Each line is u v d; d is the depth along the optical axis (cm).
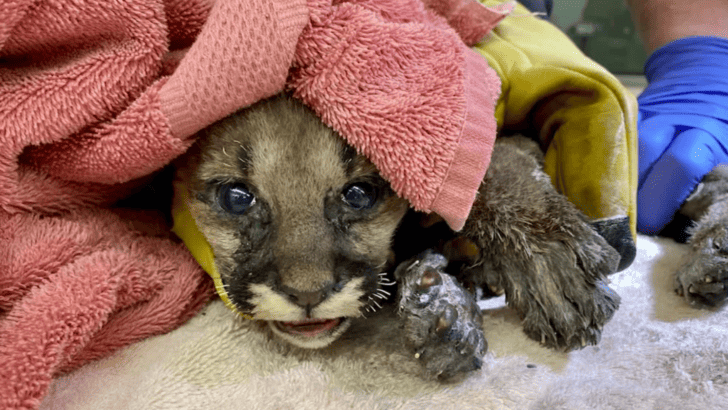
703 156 30
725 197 28
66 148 20
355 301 20
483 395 19
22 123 19
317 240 20
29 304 19
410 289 21
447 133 18
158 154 20
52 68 19
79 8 18
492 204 22
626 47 64
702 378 21
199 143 21
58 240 21
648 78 45
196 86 18
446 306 20
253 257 21
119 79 19
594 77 24
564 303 22
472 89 20
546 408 19
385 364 21
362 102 18
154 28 19
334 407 19
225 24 17
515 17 31
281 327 22
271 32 17
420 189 19
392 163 18
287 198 20
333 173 20
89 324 19
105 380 20
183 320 23
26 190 21
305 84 19
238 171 20
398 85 19
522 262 22
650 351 22
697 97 35
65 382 20
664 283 28
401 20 21
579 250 22
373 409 19
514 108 26
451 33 22
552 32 30
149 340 22
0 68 20
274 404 19
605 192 24
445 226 24
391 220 22
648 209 32
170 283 23
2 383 17
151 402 19
